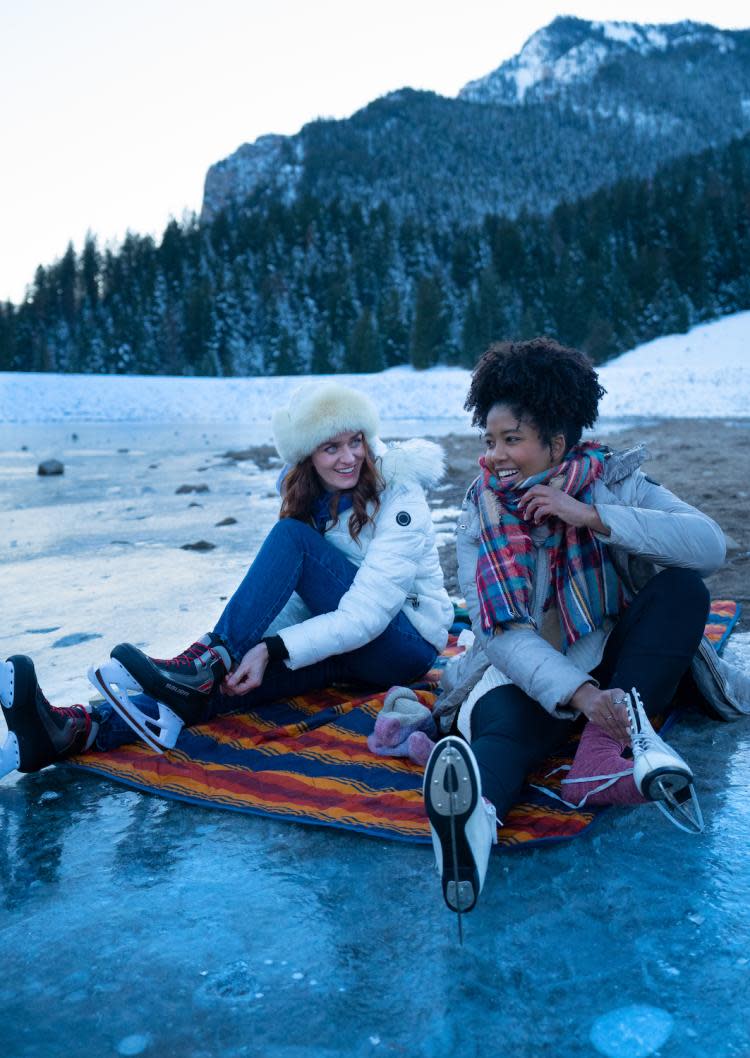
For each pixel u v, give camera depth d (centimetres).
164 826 193
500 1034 120
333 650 233
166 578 452
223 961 141
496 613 185
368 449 243
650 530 187
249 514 676
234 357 10056
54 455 1435
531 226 10094
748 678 231
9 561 519
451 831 138
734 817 180
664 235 9150
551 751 213
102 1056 120
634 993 127
